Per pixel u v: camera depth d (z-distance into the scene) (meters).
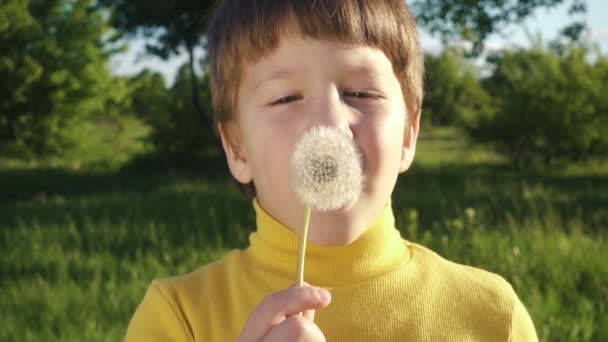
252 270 1.79
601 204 10.19
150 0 16.31
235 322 1.72
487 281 1.85
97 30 22.73
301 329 1.28
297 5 1.54
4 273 6.87
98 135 30.83
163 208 10.55
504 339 1.72
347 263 1.71
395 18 1.72
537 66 19.98
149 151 22.06
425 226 7.84
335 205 1.22
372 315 1.68
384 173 1.51
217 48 1.81
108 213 10.23
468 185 12.48
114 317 5.29
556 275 5.50
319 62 1.52
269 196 1.59
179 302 1.78
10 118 22.56
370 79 1.54
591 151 19.70
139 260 6.86
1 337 5.02
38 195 15.20
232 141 1.83
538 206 9.61
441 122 45.41
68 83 22.56
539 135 19.58
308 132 1.25
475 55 15.78
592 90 19.33
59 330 5.09
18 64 21.70
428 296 1.75
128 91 24.61
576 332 4.47
